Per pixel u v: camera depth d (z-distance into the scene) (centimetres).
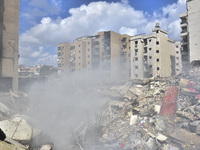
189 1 2803
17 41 2466
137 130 1016
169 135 870
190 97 1184
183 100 1168
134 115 1187
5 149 438
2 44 2327
